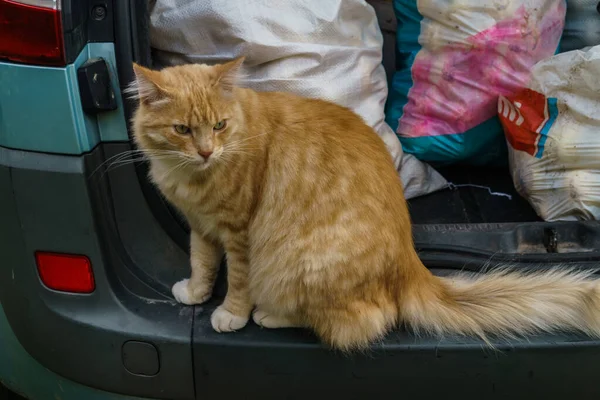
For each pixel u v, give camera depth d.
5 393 2.37
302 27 2.12
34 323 1.79
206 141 1.70
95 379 1.78
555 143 2.25
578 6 2.49
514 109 2.39
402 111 2.62
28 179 1.65
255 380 1.74
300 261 1.76
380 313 1.76
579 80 2.20
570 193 2.24
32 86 1.59
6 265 1.76
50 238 1.70
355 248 1.74
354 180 1.79
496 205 2.51
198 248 1.89
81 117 1.62
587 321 1.69
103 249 1.71
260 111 1.82
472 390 1.73
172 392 1.76
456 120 2.50
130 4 1.70
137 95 1.71
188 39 2.07
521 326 1.71
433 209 2.49
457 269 1.94
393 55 2.86
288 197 1.79
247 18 2.03
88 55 1.66
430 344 1.69
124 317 1.73
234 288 1.82
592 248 2.01
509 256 1.92
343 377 1.73
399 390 1.74
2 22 1.53
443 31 2.44
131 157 1.75
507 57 2.38
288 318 1.79
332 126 1.86
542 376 1.71
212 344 1.70
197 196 1.79
